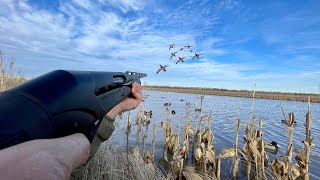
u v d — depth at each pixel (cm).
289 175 490
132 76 143
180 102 2712
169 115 923
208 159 602
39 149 50
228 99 4112
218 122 1508
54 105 67
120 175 359
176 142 737
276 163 545
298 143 1037
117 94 113
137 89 131
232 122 1520
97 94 92
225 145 968
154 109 1903
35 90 67
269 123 1523
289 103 3509
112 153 440
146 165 432
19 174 43
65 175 52
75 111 76
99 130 136
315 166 748
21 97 63
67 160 54
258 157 588
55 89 71
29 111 61
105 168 357
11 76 763
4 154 45
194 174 485
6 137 55
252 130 699
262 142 602
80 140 64
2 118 56
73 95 76
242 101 3719
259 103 3328
